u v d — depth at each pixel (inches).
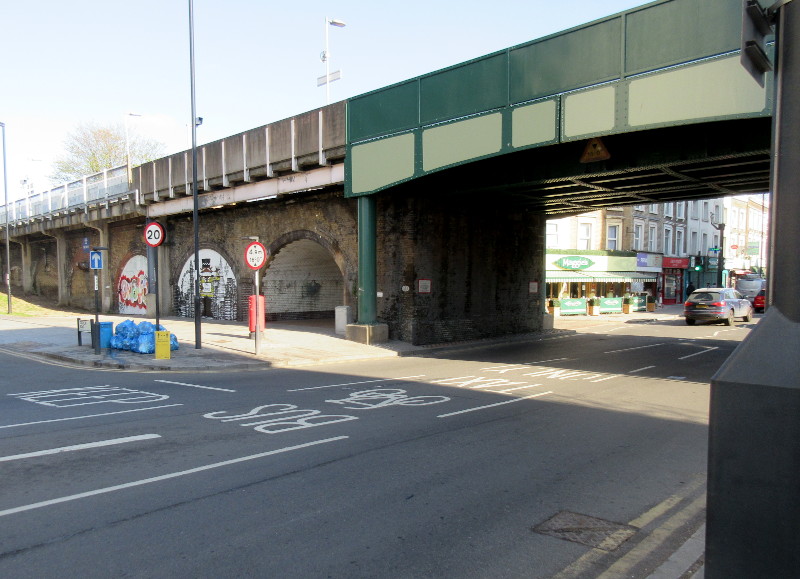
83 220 1256.2
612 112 473.7
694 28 434.6
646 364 581.0
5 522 181.3
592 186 655.1
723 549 107.4
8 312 1261.1
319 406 361.4
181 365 533.3
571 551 165.6
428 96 614.5
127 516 186.2
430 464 243.6
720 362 597.0
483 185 660.1
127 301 1236.5
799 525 99.7
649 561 160.7
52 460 245.6
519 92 534.9
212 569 151.9
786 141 108.0
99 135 2034.9
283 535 172.9
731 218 2128.4
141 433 291.7
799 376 101.0
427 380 470.3
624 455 261.4
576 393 416.5
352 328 714.8
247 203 947.3
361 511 192.1
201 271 1068.5
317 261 1002.7
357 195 697.6
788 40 108.3
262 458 249.3
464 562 157.8
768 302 111.7
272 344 685.3
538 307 942.4
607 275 1400.1
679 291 1815.9
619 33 471.8
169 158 992.2
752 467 104.4
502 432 300.2
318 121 732.0
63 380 471.8
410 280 711.7
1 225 1648.6
